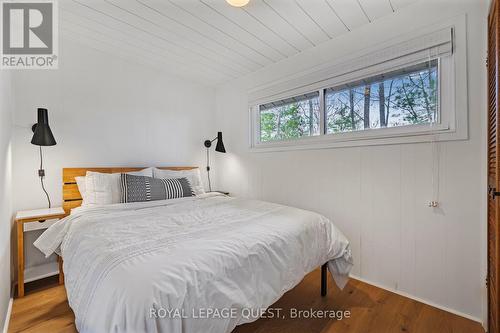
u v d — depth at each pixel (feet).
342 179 7.02
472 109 4.94
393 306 5.44
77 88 7.54
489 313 4.32
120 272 2.82
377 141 6.26
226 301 3.05
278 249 4.11
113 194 6.97
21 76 6.56
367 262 6.52
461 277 5.09
